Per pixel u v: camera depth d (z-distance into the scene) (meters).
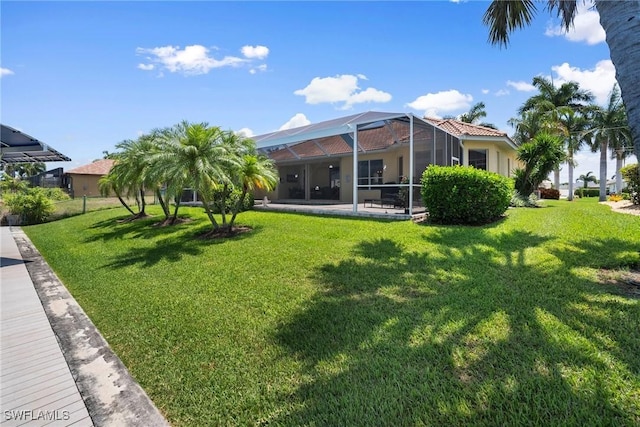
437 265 5.26
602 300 3.58
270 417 2.19
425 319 3.38
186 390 2.58
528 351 2.66
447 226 8.55
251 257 6.57
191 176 8.86
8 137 9.52
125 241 9.51
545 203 15.98
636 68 3.44
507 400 2.13
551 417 1.98
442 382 2.36
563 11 6.78
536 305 3.54
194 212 15.10
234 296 4.55
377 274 5.00
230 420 2.21
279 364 2.79
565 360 2.52
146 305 4.46
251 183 9.55
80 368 3.02
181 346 3.28
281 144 13.67
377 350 2.87
